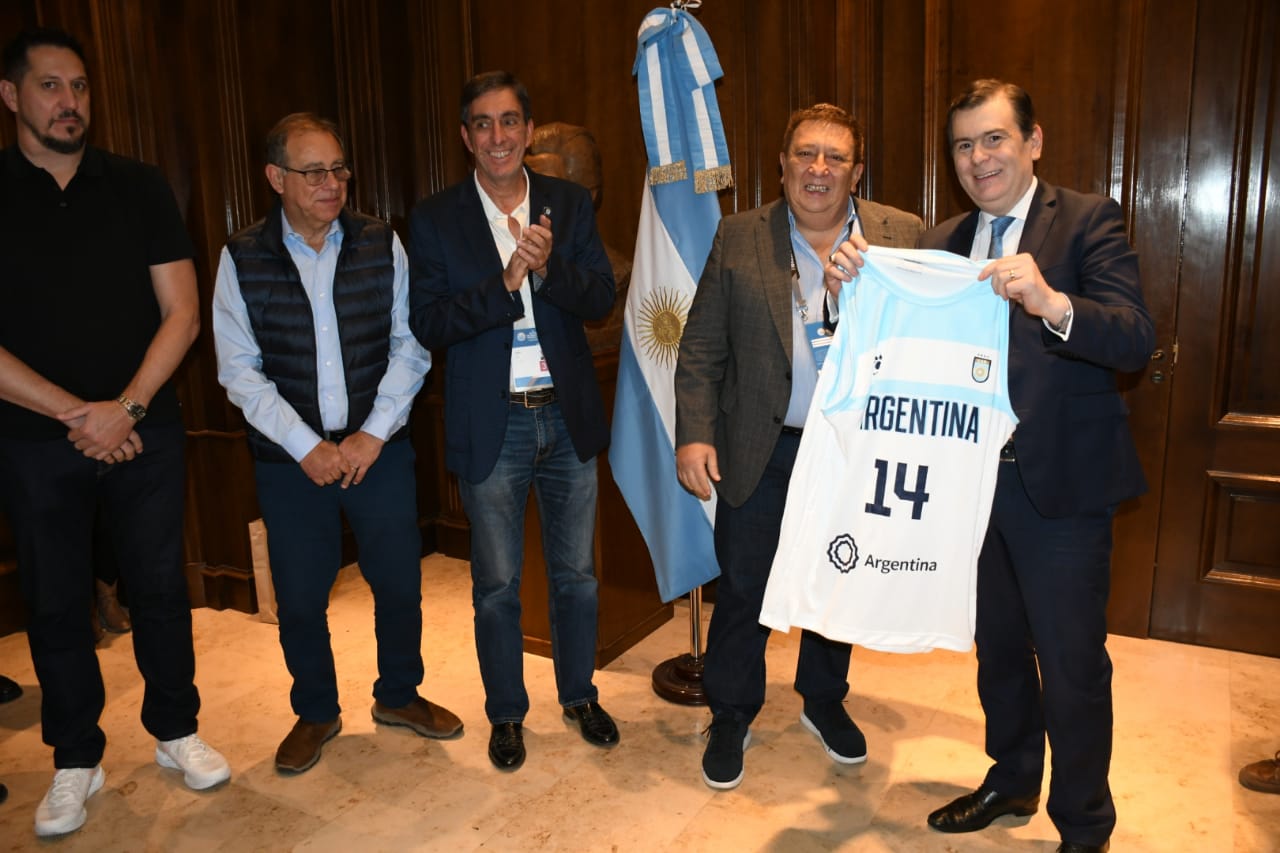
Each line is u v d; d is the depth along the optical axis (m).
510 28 3.71
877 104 3.16
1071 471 1.81
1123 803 2.26
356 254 2.43
